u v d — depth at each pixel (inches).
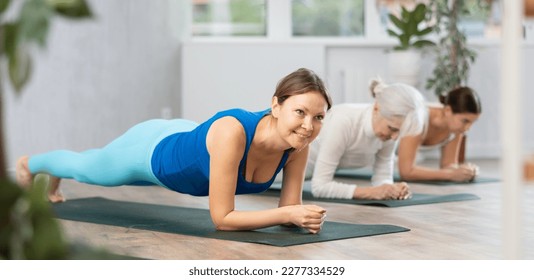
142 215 165.2
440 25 350.3
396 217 161.3
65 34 308.5
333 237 132.9
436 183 231.3
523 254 121.5
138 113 325.4
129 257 114.0
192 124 153.8
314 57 334.3
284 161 138.7
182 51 327.3
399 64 325.4
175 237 135.4
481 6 316.5
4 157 48.1
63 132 309.9
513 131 66.1
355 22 355.3
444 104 224.4
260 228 136.2
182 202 191.8
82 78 313.4
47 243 47.3
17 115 299.1
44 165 175.9
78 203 188.4
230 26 347.9
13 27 45.4
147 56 326.3
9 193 46.6
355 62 344.2
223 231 137.9
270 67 331.9
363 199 187.5
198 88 328.2
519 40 64.6
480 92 350.9
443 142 230.1
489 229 146.8
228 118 132.8
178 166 142.8
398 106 171.5
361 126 186.1
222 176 132.6
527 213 172.1
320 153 190.4
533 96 351.9
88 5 46.6
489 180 239.0
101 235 139.6
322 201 185.2
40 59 302.8
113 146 159.9
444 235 139.5
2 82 46.9
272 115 130.6
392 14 324.5
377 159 197.3
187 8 332.8
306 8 352.5
